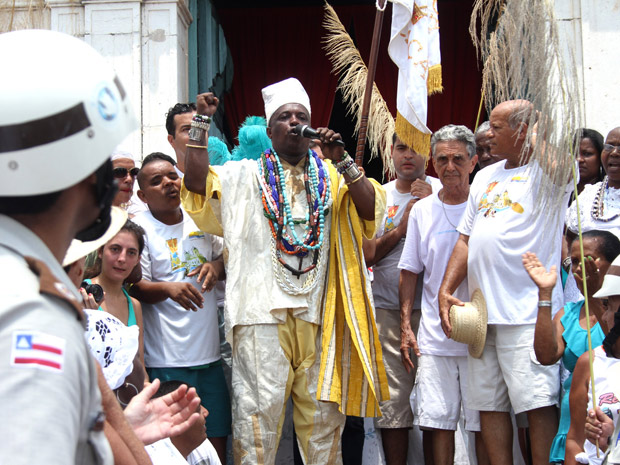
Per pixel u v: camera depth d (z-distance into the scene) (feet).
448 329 14.92
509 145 14.79
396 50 16.55
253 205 14.16
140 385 10.39
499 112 14.80
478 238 14.75
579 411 11.95
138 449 5.89
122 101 5.49
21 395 4.40
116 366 9.91
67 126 5.05
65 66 5.14
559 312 14.30
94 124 5.17
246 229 14.06
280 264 13.92
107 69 5.46
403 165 17.60
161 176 15.52
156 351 15.11
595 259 13.50
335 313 14.25
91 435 5.07
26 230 5.06
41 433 4.38
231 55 30.42
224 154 18.71
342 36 20.66
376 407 14.08
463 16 30.17
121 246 13.91
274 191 14.16
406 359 16.06
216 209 14.20
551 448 13.47
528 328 14.28
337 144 13.85
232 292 13.78
